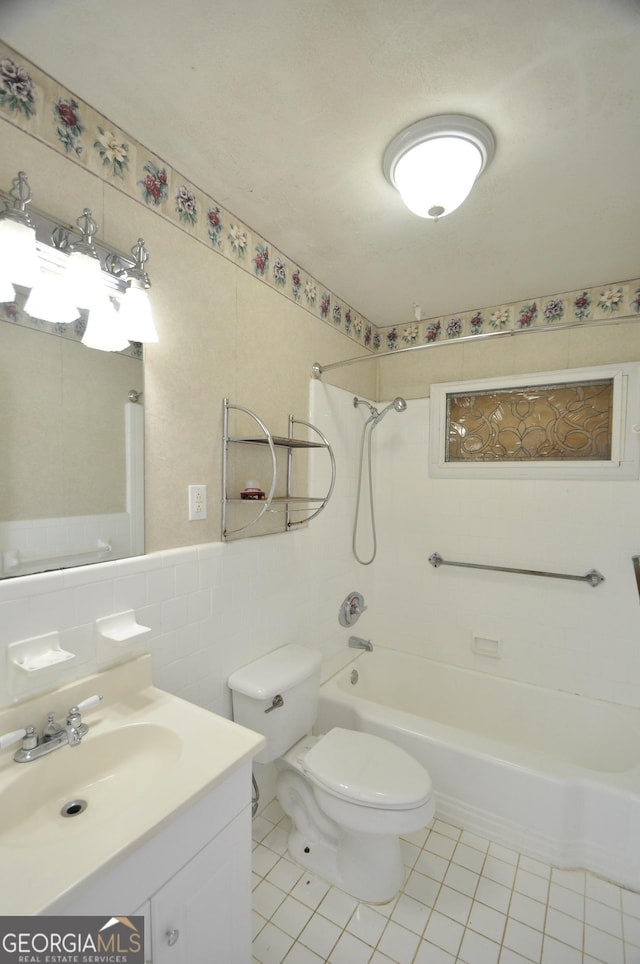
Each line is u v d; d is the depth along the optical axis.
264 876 1.53
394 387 2.64
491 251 1.79
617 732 1.98
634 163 1.28
